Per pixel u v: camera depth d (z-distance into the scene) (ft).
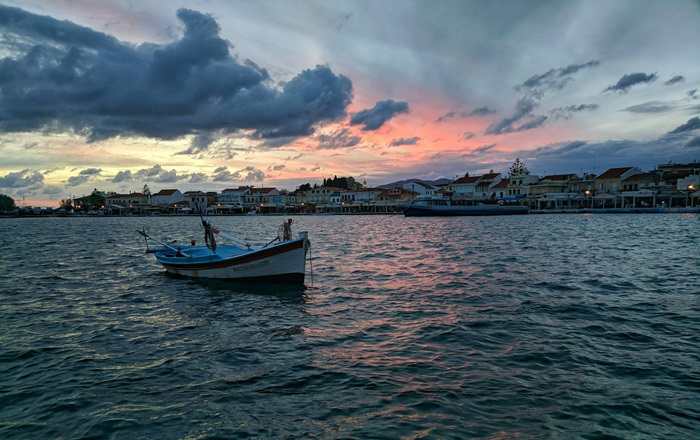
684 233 138.62
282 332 36.27
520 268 67.77
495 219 280.31
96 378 27.04
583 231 156.15
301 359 29.48
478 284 54.80
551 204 377.91
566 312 39.93
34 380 26.94
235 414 21.93
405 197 443.73
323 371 27.17
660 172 355.36
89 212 574.56
